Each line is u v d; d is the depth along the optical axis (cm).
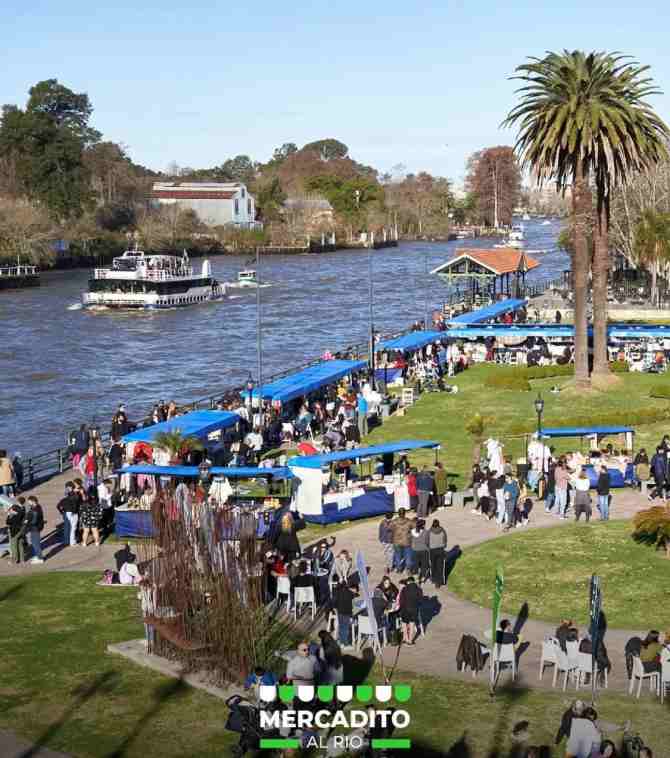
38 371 9400
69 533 3853
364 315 13262
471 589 3309
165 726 2388
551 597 3212
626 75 6475
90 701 2519
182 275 15162
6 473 4425
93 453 4538
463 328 8731
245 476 4103
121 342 11244
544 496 4366
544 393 6806
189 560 2670
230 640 2581
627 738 2194
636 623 3009
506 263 11388
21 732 2364
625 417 5831
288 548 3350
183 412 5994
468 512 4191
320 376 6216
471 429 5056
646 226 10675
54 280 18000
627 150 6519
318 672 2436
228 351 10575
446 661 2759
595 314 6900
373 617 2666
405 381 7144
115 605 3181
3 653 2809
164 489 2975
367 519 4147
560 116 6328
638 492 4441
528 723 2372
